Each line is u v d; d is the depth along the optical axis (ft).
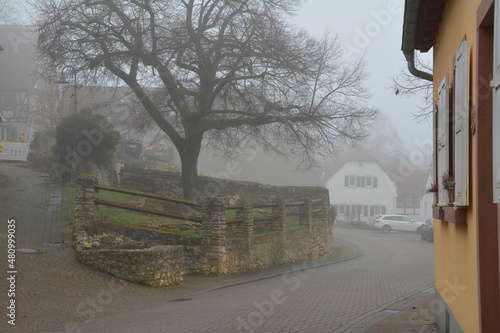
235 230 67.00
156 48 77.71
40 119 146.51
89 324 30.71
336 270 69.87
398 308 37.40
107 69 81.71
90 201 57.41
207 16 80.18
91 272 47.21
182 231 64.28
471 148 18.76
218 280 56.54
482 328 17.31
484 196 17.25
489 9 15.52
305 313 35.29
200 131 82.74
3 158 120.78
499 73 14.11
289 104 79.92
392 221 171.73
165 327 29.99
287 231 78.95
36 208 73.87
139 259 46.70
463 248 21.11
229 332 28.58
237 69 76.89
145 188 98.53
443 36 26.48
